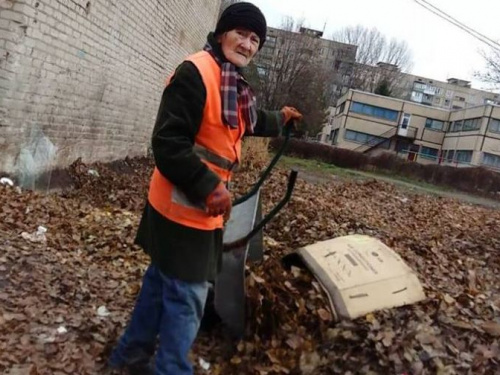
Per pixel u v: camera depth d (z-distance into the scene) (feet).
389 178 87.92
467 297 13.15
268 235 20.70
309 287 10.60
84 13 26.63
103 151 34.65
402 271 10.87
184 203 7.61
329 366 9.61
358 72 266.77
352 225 25.79
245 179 42.57
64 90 26.27
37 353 9.24
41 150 24.76
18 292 11.31
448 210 46.88
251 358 9.87
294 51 140.26
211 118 7.61
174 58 49.57
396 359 9.62
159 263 7.80
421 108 180.65
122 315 11.21
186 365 8.07
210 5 61.36
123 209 24.77
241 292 9.87
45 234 15.97
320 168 80.84
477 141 152.56
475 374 9.87
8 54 20.84
